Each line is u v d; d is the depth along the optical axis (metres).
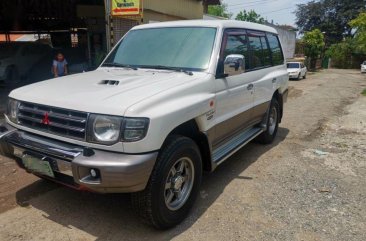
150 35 4.82
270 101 6.23
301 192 4.58
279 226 3.72
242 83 4.88
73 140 3.18
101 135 3.04
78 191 4.37
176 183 3.56
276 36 6.82
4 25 21.78
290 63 26.47
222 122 4.39
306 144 6.89
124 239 3.41
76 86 3.66
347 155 6.22
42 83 3.99
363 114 10.54
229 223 3.75
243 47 5.10
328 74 34.44
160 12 15.03
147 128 3.04
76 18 18.94
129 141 2.98
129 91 3.37
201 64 4.18
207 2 26.30
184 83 3.72
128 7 10.94
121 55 4.81
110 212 3.90
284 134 7.67
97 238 3.41
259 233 3.58
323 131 8.09
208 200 4.27
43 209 3.92
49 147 3.26
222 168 5.37
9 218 3.71
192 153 3.69
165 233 3.53
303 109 11.35
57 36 24.67
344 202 4.34
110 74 4.16
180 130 3.77
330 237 3.55
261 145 6.69
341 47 50.09
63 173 3.19
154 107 3.20
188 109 3.53
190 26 4.64
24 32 25.48
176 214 3.60
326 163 5.76
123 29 12.29
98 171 2.98
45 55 16.50
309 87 19.92
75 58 17.06
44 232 3.48
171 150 3.37
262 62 5.89
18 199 4.12
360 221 3.89
